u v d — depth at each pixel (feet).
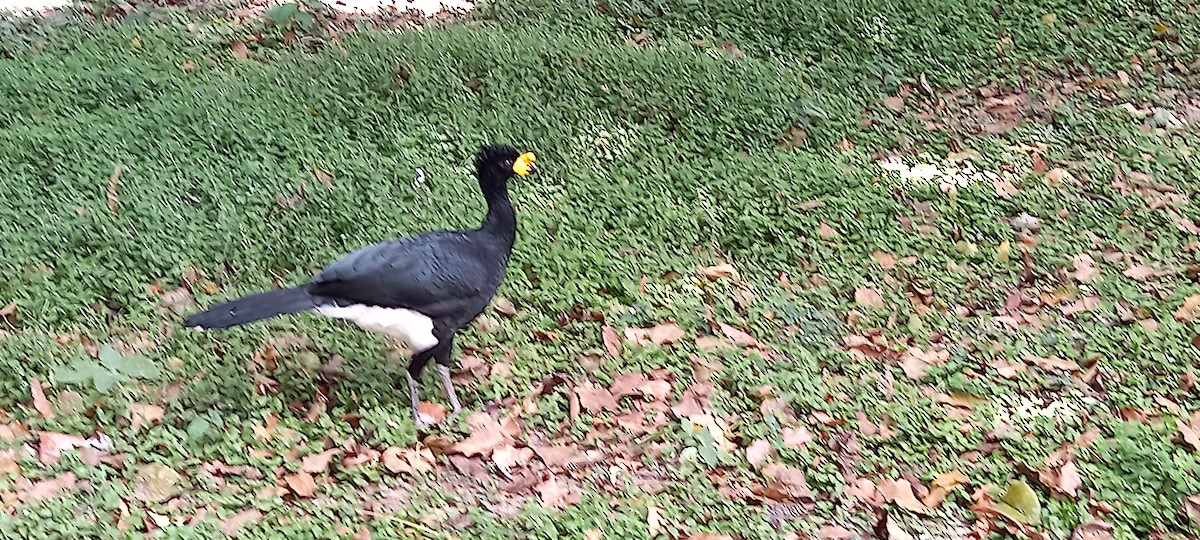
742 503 12.37
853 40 21.63
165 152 17.46
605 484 12.61
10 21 21.21
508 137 18.47
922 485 12.60
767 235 16.71
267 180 17.06
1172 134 19.13
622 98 19.44
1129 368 14.07
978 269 16.05
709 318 14.93
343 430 13.05
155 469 12.38
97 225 15.75
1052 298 15.39
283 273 15.48
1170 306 15.08
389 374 13.82
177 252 15.51
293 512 12.03
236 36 21.38
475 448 12.89
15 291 14.67
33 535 11.53
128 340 14.08
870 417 13.39
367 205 16.79
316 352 13.99
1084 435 13.05
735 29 22.29
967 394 13.73
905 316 15.11
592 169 17.85
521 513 12.14
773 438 13.09
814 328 14.85
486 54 20.15
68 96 18.65
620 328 14.73
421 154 18.03
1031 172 18.17
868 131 19.30
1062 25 22.29
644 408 13.55
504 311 14.92
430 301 12.85
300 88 19.29
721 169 17.99
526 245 15.99
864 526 12.14
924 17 22.29
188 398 13.26
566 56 20.31
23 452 12.51
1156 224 16.88
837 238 16.58
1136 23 22.29
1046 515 12.16
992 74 20.85
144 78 19.36
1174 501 12.29
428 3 23.89
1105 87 20.47
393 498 12.37
